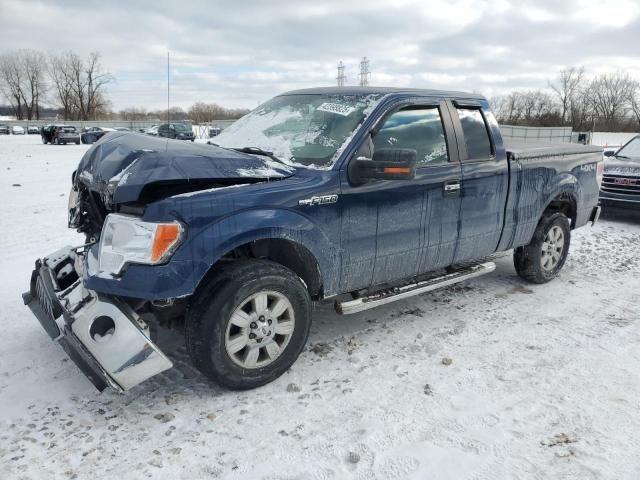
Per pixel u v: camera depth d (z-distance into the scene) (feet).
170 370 11.49
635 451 8.95
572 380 11.30
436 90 13.91
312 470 8.43
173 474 8.32
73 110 295.89
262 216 10.16
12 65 289.33
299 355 11.94
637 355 12.50
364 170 11.20
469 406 10.28
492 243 15.26
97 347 9.19
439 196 13.19
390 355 12.37
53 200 34.22
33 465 8.46
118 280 9.30
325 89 13.97
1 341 12.72
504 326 14.15
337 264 11.59
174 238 9.30
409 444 9.10
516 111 210.59
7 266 18.90
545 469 8.50
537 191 16.22
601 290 17.16
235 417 9.84
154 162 9.62
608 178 29.35
